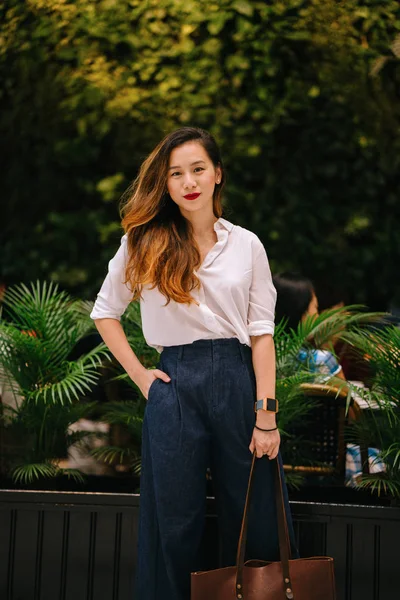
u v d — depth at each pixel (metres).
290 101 4.74
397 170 5.00
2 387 3.60
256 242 2.85
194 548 2.85
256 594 2.65
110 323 2.93
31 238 5.07
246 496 2.77
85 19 4.68
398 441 3.31
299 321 3.92
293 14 4.68
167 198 2.88
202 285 2.80
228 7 4.57
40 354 3.47
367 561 3.05
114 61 4.69
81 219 4.97
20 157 5.04
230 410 2.77
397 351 3.30
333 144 4.89
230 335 2.81
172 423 2.77
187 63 4.64
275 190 4.91
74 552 3.15
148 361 3.50
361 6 4.81
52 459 3.56
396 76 4.90
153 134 4.70
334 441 3.62
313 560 2.69
